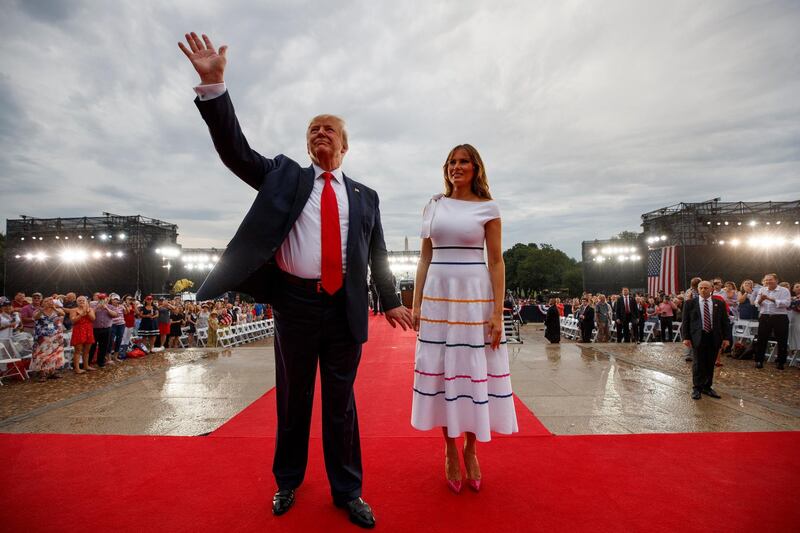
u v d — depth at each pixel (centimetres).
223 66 171
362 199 220
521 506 203
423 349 232
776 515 193
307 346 200
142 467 250
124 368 754
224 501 209
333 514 197
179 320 1235
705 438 292
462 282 229
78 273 2816
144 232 2934
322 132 205
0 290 3697
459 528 184
